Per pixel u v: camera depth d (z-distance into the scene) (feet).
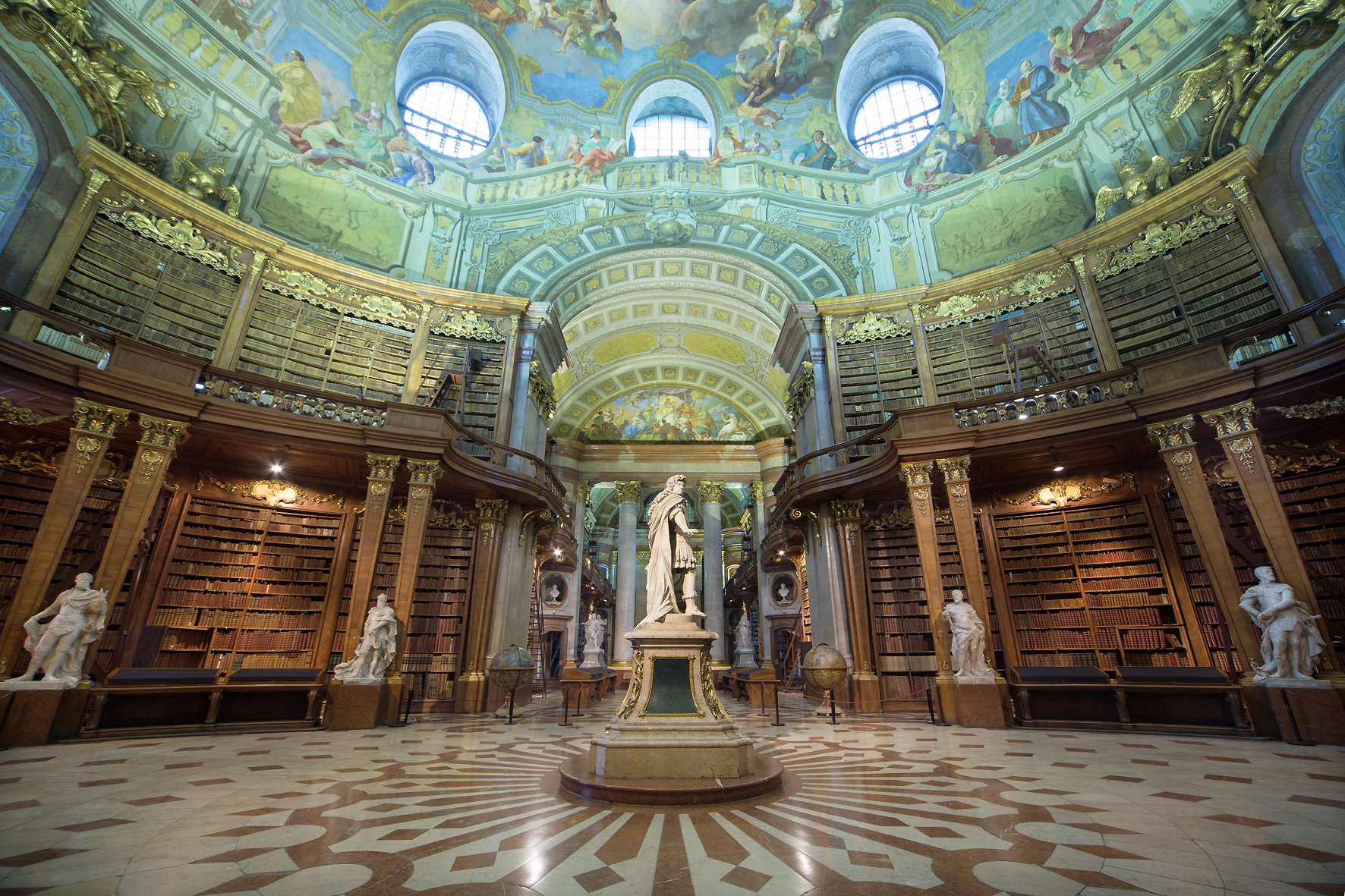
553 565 82.64
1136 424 31.50
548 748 24.40
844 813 13.78
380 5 51.90
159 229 39.01
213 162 43.09
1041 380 43.93
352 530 41.83
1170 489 36.01
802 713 39.17
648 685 17.40
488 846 11.46
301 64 48.34
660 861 10.60
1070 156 47.01
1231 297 36.37
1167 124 41.70
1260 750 22.26
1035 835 12.01
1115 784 16.72
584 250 57.82
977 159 52.80
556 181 59.26
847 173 59.26
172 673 29.37
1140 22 43.04
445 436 38.06
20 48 34.04
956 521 34.63
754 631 101.45
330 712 30.60
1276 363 27.25
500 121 59.52
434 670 42.24
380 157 53.01
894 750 23.44
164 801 14.92
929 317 50.57
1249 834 11.84
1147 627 35.50
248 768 19.57
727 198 59.31
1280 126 36.35
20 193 33.50
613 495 116.88
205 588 36.65
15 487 31.63
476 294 51.85
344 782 17.39
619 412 90.12
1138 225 41.39
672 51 59.93
